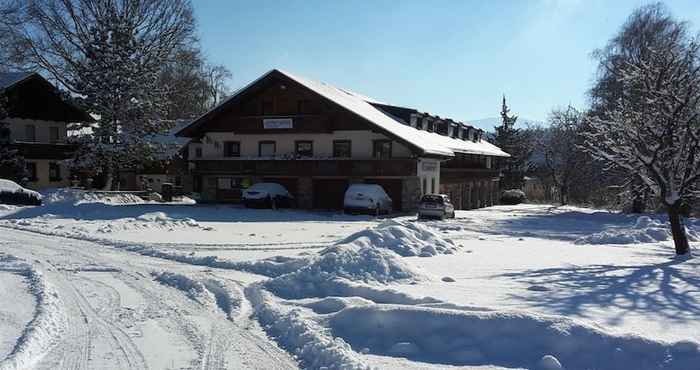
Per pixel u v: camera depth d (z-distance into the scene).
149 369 6.59
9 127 41.25
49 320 8.24
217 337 7.93
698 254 16.30
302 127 36.62
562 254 16.03
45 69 45.31
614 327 7.39
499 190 63.44
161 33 46.31
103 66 40.19
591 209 47.12
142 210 28.67
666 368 6.23
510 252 16.30
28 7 42.47
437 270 12.45
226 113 39.09
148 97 41.16
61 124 45.72
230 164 37.81
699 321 7.86
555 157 59.06
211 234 20.84
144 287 11.12
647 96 17.89
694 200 31.64
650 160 17.00
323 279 10.60
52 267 13.12
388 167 34.56
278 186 36.00
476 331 7.28
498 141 72.25
